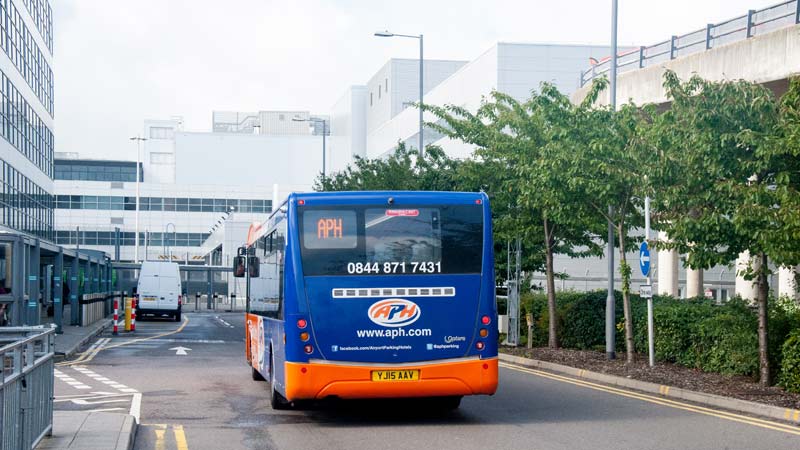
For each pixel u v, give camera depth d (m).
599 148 18.45
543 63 55.97
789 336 15.62
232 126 140.25
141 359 23.59
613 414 13.22
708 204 15.95
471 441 10.90
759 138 14.35
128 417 11.94
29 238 27.88
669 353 19.34
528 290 31.20
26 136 48.12
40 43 53.59
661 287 38.56
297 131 127.69
